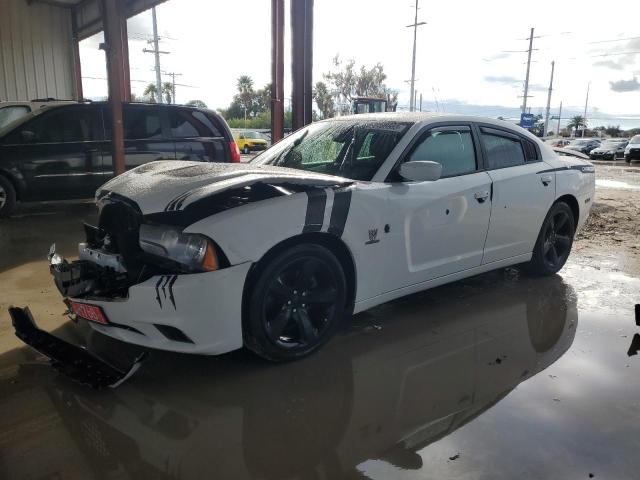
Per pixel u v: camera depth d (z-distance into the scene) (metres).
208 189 2.88
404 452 2.36
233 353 3.31
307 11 7.73
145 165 3.86
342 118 4.45
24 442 2.39
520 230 4.44
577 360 3.30
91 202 9.02
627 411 2.71
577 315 4.07
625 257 5.82
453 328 3.78
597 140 37.69
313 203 3.06
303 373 3.09
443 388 2.94
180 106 8.17
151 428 2.53
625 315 4.08
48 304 4.11
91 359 3.11
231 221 2.81
